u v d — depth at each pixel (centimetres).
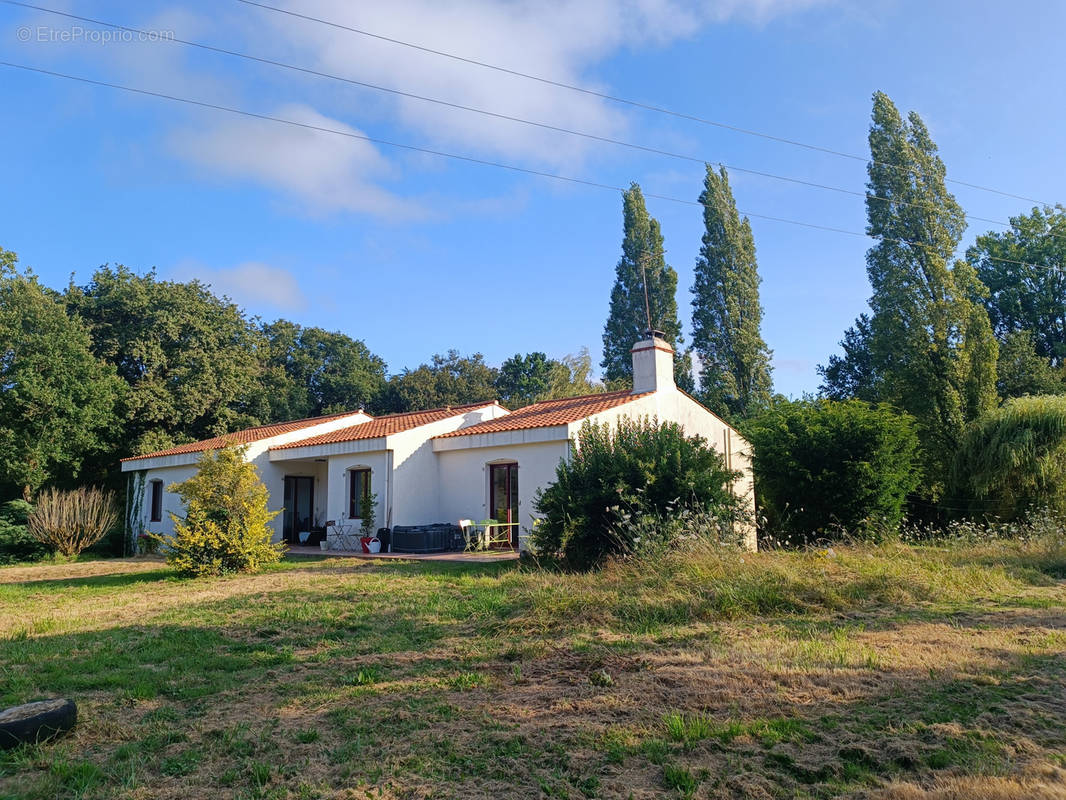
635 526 1181
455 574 1311
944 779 386
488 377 5234
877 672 593
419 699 562
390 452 1894
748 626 782
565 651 702
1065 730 457
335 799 388
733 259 3553
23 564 2162
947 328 2577
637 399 1841
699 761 423
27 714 492
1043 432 1941
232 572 1488
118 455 3103
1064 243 3497
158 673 666
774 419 1905
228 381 3253
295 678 640
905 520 1912
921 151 2728
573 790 390
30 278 2758
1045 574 1190
